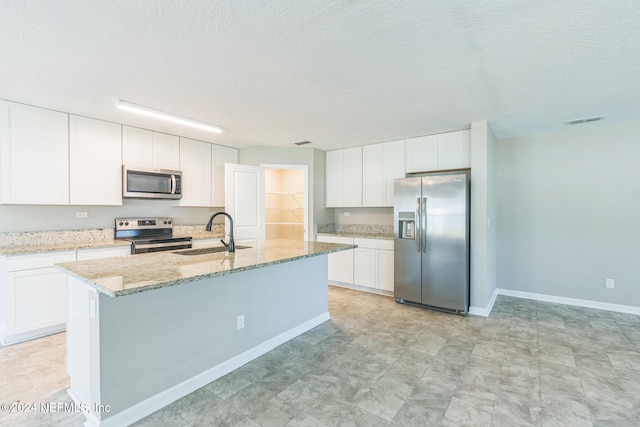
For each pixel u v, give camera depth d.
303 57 2.08
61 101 2.90
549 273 4.15
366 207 5.14
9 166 2.90
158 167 4.00
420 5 1.53
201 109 3.14
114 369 1.71
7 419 1.78
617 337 2.96
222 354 2.31
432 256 3.78
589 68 2.23
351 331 3.14
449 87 2.58
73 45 1.91
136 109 3.06
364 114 3.30
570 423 1.77
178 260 2.19
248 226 4.75
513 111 3.19
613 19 1.65
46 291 2.91
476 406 1.92
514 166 4.35
